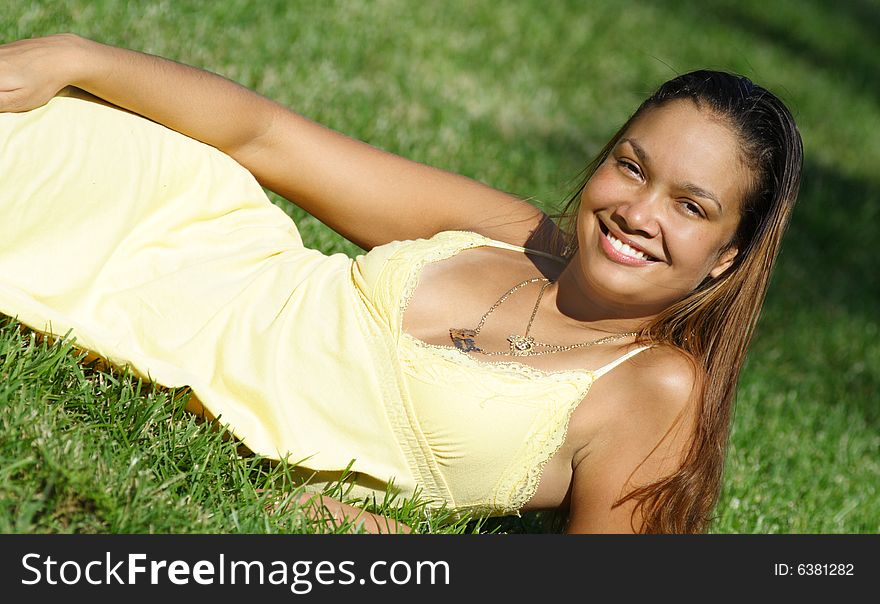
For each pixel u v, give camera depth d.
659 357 5.18
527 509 5.48
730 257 5.20
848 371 11.00
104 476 4.51
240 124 5.77
